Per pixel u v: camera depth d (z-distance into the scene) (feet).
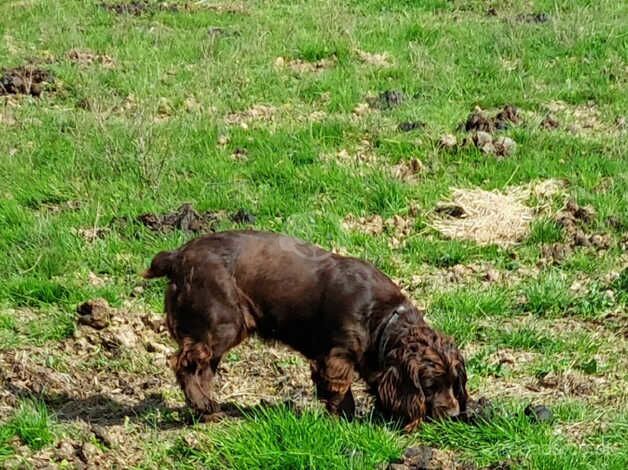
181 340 23.39
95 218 34.45
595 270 32.09
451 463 21.90
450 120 42.60
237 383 26.13
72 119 42.16
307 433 21.99
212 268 23.12
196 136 40.73
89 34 53.06
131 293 30.30
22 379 25.70
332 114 43.60
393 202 35.73
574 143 40.06
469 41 51.98
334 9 56.54
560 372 26.45
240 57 49.39
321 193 36.68
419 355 22.18
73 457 22.06
